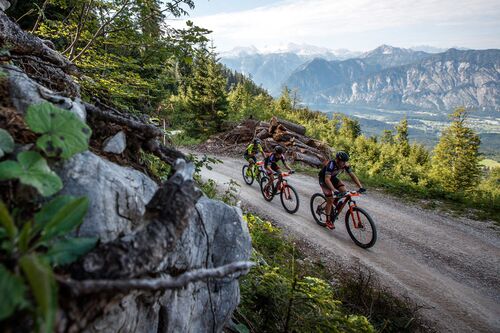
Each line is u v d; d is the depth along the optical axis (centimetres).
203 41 600
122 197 160
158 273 158
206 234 222
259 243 602
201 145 2252
